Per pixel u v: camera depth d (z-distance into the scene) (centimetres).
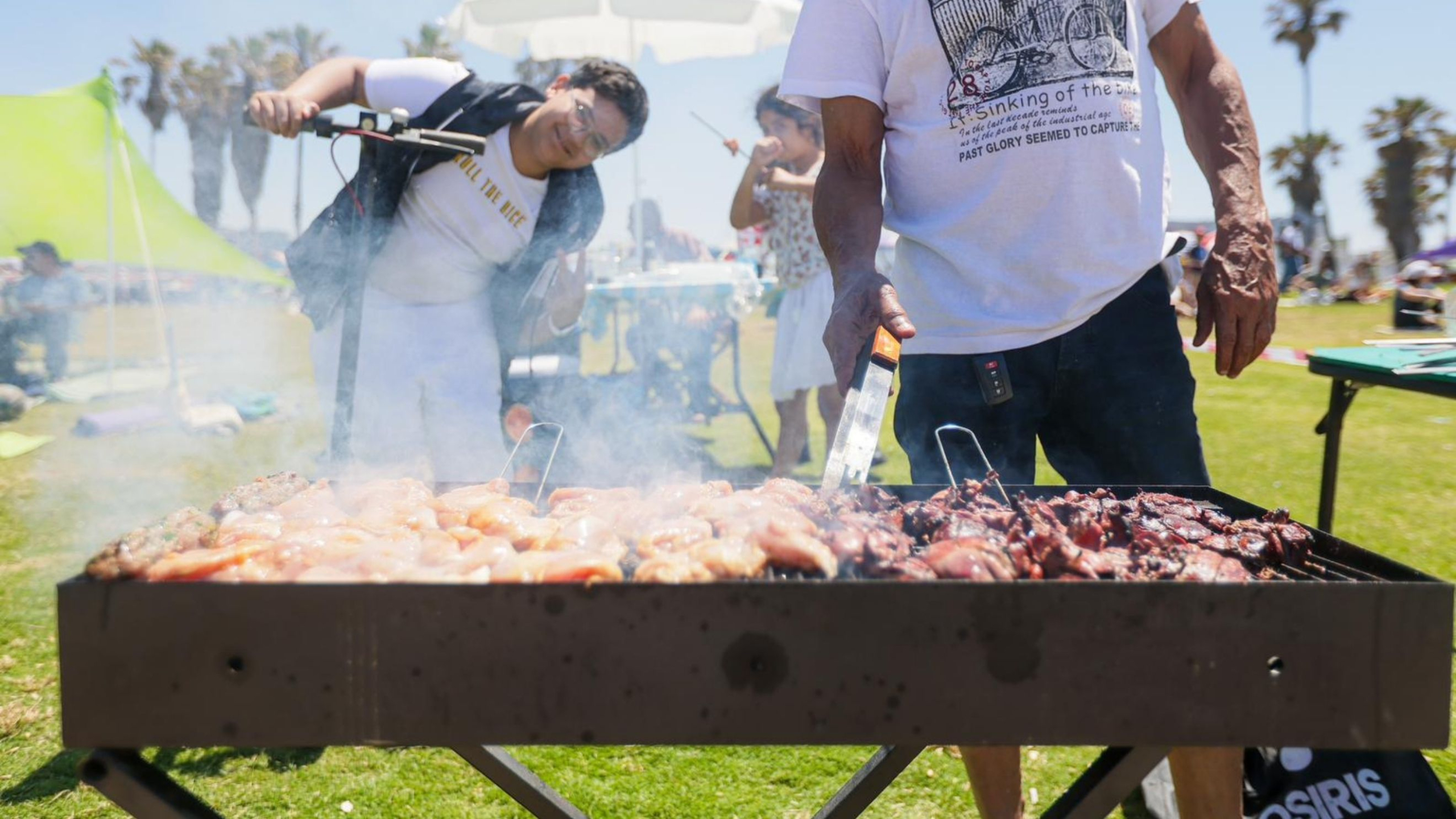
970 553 124
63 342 873
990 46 198
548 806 153
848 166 216
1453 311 304
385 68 299
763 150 452
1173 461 208
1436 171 3334
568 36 665
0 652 293
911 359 217
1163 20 216
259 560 129
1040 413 211
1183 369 209
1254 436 655
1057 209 198
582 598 114
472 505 157
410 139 257
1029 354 204
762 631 114
